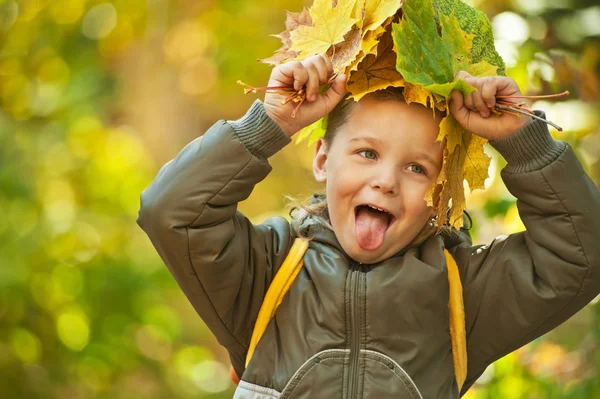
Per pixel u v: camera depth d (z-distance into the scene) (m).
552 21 4.86
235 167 2.66
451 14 2.72
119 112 13.55
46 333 8.00
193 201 2.65
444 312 2.82
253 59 13.60
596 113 4.72
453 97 2.64
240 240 2.78
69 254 8.18
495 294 2.82
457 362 2.84
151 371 8.40
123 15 12.48
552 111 4.72
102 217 8.55
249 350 2.83
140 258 8.54
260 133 2.68
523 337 2.83
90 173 8.79
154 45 13.66
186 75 14.04
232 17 13.57
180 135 14.13
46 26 10.41
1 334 7.88
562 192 2.68
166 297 8.82
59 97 9.09
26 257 7.87
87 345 8.05
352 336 2.76
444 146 2.75
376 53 2.64
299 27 2.75
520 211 2.78
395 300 2.76
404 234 2.78
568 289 2.72
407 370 2.74
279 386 2.75
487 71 2.72
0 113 8.74
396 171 2.73
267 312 2.83
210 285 2.73
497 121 2.66
